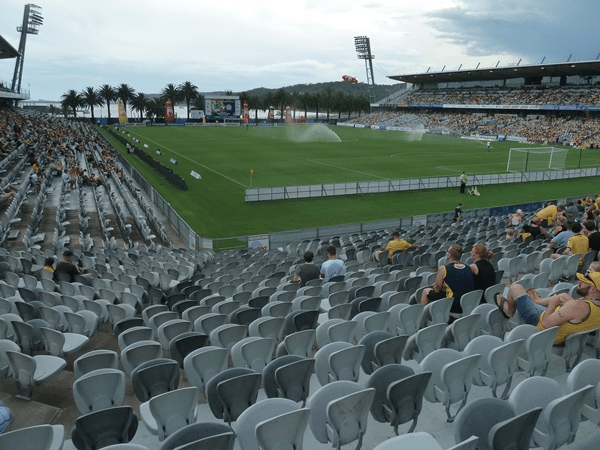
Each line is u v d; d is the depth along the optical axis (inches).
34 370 267.4
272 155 2751.0
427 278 472.7
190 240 1046.4
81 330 365.1
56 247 831.7
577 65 4111.7
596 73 4419.3
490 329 323.9
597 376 223.0
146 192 1611.7
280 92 6530.5
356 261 706.8
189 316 384.8
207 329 346.0
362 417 200.5
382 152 2967.5
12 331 352.5
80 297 444.8
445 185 1792.6
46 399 294.2
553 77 4766.2
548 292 362.6
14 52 3836.1
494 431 173.3
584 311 269.0
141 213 1307.8
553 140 3772.1
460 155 2849.4
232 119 5979.3
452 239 868.6
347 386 211.6
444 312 345.1
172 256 813.2
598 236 559.5
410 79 6131.9
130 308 416.8
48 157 1872.5
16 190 1232.2
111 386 231.8
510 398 203.0
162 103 6127.0
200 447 160.1
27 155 1903.3
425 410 257.8
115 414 193.3
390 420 212.8
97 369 260.1
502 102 4736.7
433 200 1595.7
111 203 1365.7
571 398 193.3
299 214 1382.9
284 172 2135.8
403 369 225.5
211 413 258.1
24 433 172.9
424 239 866.8
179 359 293.3
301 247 910.4
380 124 5703.7
